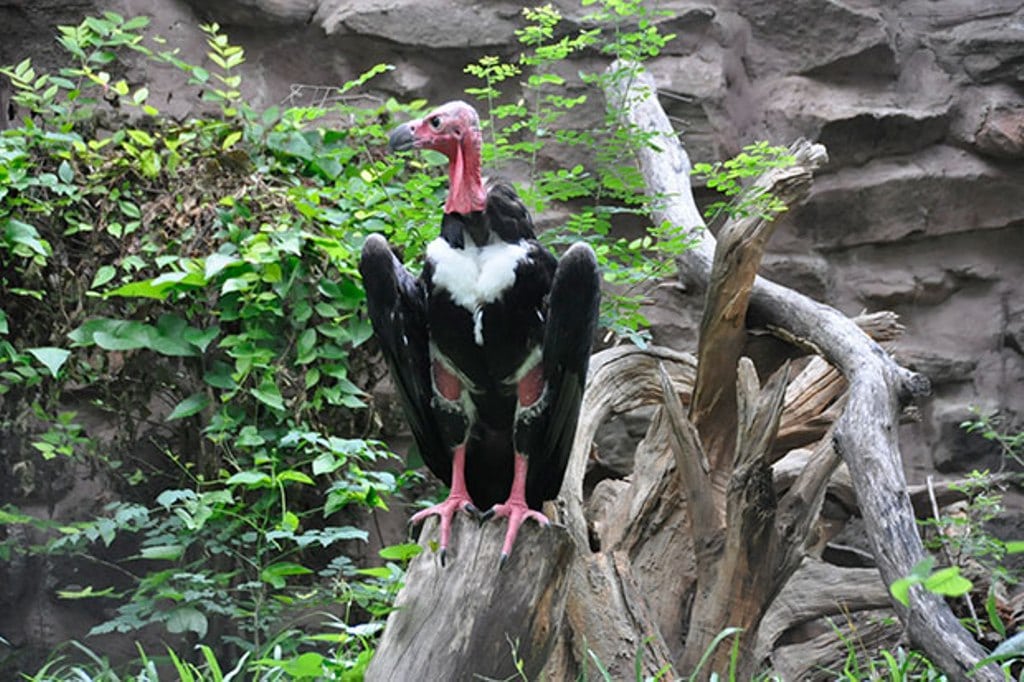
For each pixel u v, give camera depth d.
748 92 10.74
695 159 10.32
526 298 5.38
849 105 10.54
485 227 5.34
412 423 5.86
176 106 10.09
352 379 8.05
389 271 5.50
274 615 7.95
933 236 10.58
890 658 6.34
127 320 7.71
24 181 7.66
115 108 8.44
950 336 10.55
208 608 7.50
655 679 6.06
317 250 7.76
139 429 8.83
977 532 8.37
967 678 5.48
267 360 7.61
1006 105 10.48
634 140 8.15
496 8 10.47
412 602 5.50
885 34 10.62
